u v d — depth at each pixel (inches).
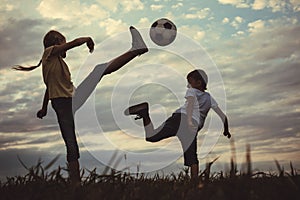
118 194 123.7
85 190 127.7
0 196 132.2
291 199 115.2
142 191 127.8
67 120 201.2
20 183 149.7
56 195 120.3
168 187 141.7
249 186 121.5
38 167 149.4
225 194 111.5
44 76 207.8
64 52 211.2
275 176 156.9
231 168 125.3
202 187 132.6
